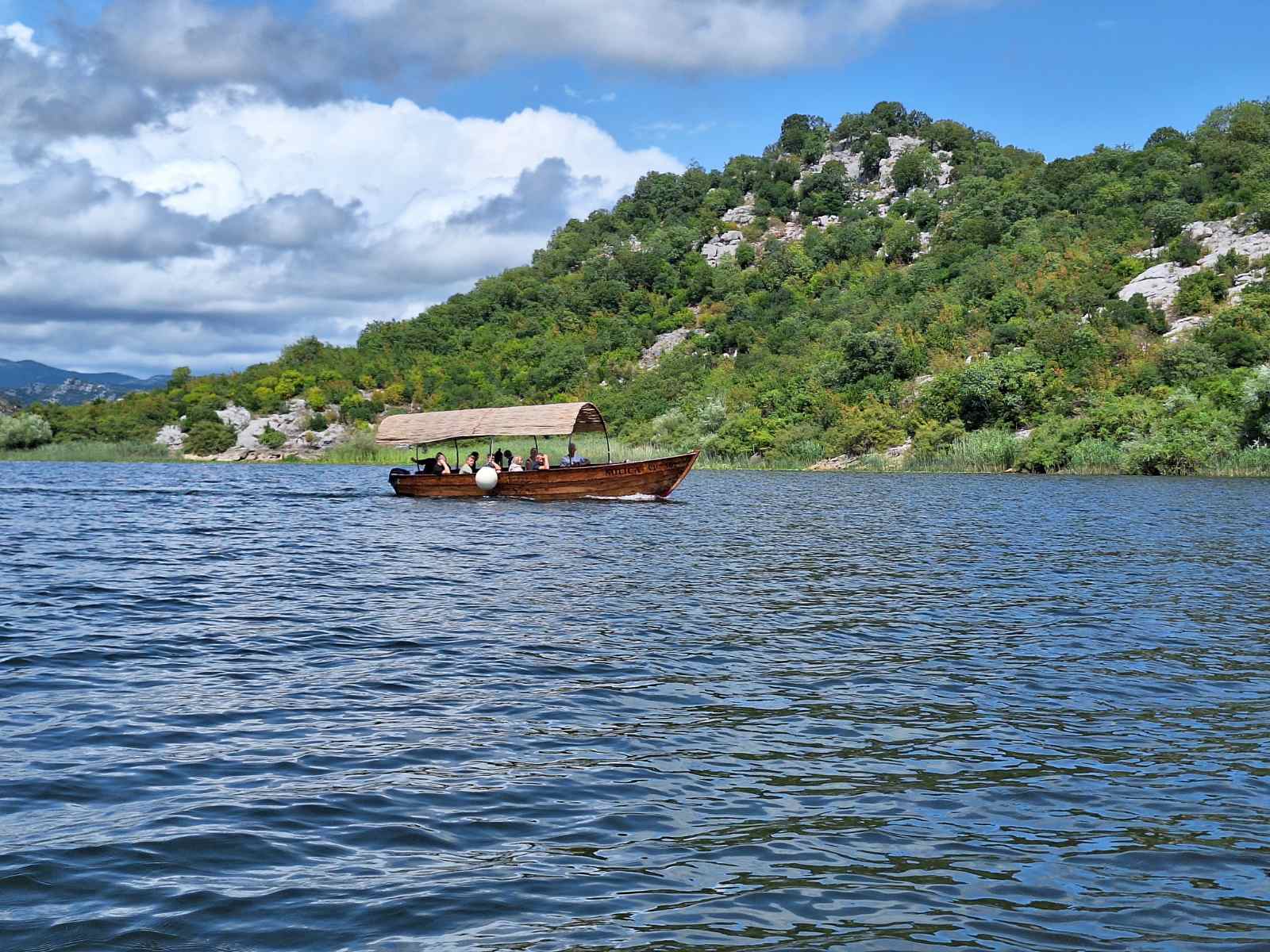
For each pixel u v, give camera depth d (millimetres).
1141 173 106875
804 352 95062
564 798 7328
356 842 6527
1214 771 7945
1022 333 75500
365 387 127062
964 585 17391
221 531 27516
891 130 171000
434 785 7574
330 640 12695
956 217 116000
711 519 31172
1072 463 60281
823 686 10477
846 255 126062
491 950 5172
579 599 15930
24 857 6199
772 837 6656
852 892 5867
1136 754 8336
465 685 10500
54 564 20125
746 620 14102
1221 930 5457
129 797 7254
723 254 147250
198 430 112000
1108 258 85438
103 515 33062
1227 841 6621
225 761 8078
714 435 81312
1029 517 31328
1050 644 12562
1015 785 7641
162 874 6000
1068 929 5461
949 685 10555
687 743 8617
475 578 18219
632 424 93250
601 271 147375
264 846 6438
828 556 21531
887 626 13742
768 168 170750
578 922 5488
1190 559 20984
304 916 5520
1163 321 71875
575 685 10508
